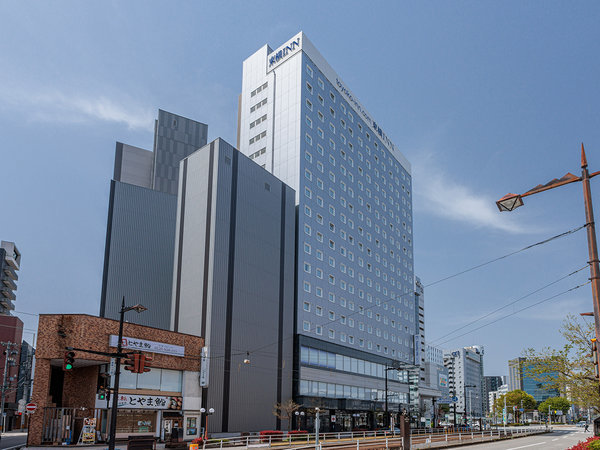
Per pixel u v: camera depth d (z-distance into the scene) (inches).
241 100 3629.4
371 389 3528.5
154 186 4598.9
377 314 3801.7
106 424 1739.7
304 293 2947.8
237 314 2393.0
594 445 852.0
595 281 500.1
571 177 522.0
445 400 5620.1
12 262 4490.7
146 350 1898.4
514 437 2479.1
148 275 3169.3
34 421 1646.2
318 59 3484.3
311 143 3257.9
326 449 1496.1
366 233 3823.8
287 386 2657.5
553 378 1264.8
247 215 2591.0
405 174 4778.5
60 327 1715.1
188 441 1904.5
